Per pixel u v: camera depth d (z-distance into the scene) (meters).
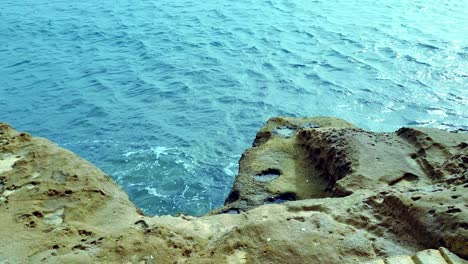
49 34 30.81
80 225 7.11
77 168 8.59
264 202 10.18
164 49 27.67
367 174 8.96
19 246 6.53
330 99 21.47
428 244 6.12
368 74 23.38
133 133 19.62
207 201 15.61
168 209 15.26
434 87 21.75
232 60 25.83
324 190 10.23
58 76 24.94
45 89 23.61
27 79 24.72
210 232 7.23
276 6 34.62
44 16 34.28
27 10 35.75
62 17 33.94
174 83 23.59
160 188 16.23
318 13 32.72
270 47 27.28
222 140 18.94
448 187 7.24
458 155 8.96
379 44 26.72
